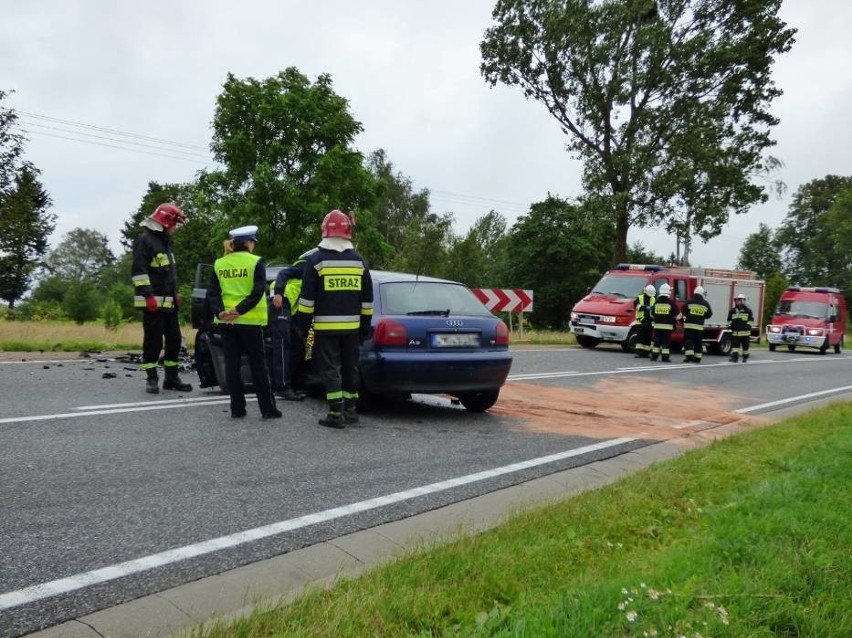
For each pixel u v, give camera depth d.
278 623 2.61
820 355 24.94
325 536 3.77
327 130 30.75
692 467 5.42
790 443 6.52
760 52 33.97
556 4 35.22
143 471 4.80
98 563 3.27
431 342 7.15
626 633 2.65
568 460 5.85
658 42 32.88
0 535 3.55
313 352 6.99
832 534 3.80
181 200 56.47
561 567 3.36
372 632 2.60
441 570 3.16
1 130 23.17
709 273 21.81
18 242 22.30
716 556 3.46
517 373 12.06
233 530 3.78
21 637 2.57
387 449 5.87
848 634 2.76
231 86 30.66
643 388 11.12
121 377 9.10
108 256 107.19
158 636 2.62
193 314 9.11
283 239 29.92
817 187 88.69
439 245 51.84
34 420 6.18
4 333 12.89
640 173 33.69
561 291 51.06
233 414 6.77
